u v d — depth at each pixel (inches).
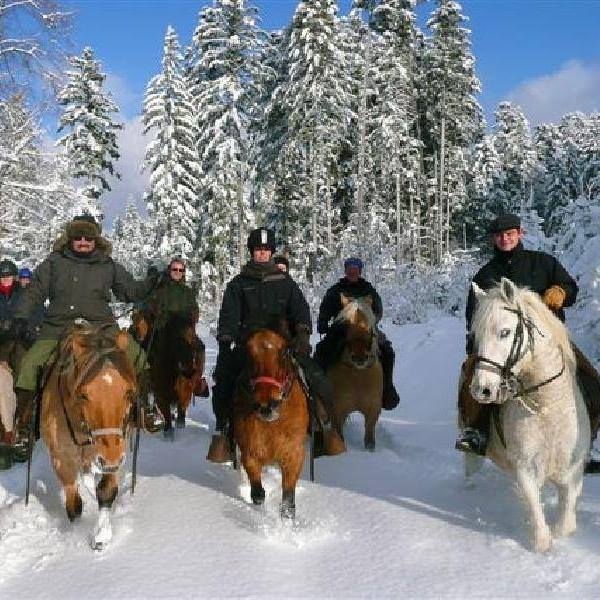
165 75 1502.2
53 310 278.2
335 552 223.0
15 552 229.5
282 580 204.1
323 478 305.0
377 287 995.9
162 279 303.1
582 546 217.3
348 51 1632.6
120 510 263.1
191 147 1510.8
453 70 1820.9
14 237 746.2
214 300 1502.2
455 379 532.4
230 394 270.8
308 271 1462.8
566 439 215.8
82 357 231.6
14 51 664.4
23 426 280.4
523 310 214.2
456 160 1932.8
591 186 666.8
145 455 356.2
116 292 294.5
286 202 1628.9
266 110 1550.2
